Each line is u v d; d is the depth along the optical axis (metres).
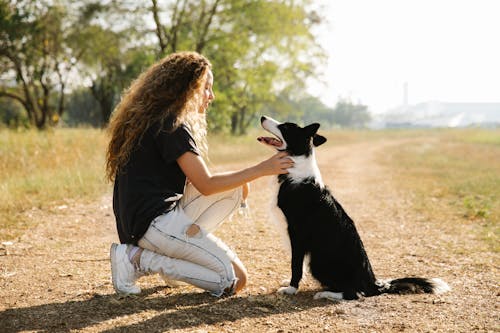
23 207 6.97
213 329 3.01
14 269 4.30
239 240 5.69
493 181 11.66
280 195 3.82
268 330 3.03
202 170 3.36
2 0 20.02
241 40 22.48
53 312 3.25
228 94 24.77
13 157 10.95
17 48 21.27
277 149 3.92
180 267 3.47
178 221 3.39
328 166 16.25
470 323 3.18
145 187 3.35
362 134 48.53
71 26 22.72
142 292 3.70
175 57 3.54
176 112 3.40
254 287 3.95
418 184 11.48
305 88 29.00
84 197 8.03
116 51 24.19
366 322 3.19
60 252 4.94
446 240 5.89
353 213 7.79
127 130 3.38
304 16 23.39
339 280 3.70
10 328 2.97
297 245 3.79
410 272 4.53
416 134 53.00
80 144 13.76
